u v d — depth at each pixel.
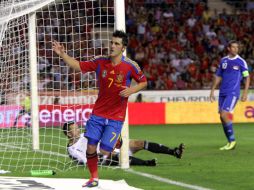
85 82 59.69
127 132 29.03
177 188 22.80
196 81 79.62
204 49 84.56
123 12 28.52
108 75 22.67
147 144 30.08
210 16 89.00
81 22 61.09
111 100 22.83
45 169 29.48
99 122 22.95
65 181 24.70
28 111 49.28
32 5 33.56
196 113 70.75
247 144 43.16
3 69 42.53
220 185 23.53
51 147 40.62
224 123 38.75
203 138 49.47
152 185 23.64
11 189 22.67
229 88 38.31
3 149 40.09
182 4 89.31
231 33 87.69
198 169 28.58
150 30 85.62
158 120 70.00
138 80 22.80
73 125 30.08
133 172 27.56
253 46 87.12
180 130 59.28
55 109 61.38
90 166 23.11
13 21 39.81
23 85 49.38
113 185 23.36
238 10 92.31
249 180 24.86
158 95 72.81
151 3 88.50
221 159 33.00
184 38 85.38
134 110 69.44
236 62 38.31
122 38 22.53
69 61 22.89
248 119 71.38
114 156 29.55
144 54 81.94
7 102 49.38
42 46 61.78
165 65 80.31
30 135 42.94
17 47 41.28
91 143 22.91
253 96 74.44
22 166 30.89
